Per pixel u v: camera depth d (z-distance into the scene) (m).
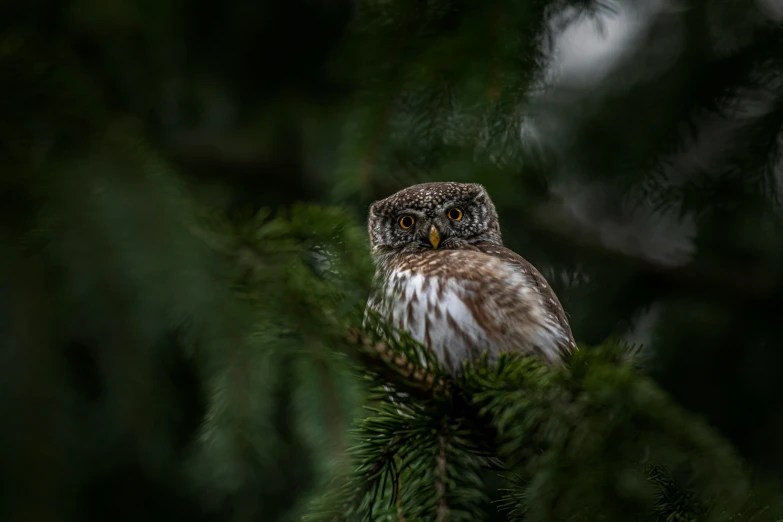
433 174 9.71
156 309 6.87
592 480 5.82
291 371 6.54
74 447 7.44
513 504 7.83
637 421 5.85
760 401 13.54
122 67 11.73
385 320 6.96
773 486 5.88
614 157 13.30
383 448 6.96
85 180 6.71
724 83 11.98
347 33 12.38
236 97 13.99
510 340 9.40
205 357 6.38
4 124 6.90
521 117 8.80
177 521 12.44
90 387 9.22
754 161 12.20
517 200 13.02
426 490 6.48
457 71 8.62
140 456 10.81
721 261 13.80
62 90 7.09
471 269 9.60
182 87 12.80
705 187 12.57
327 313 6.41
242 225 6.37
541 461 6.05
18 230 6.70
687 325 13.77
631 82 12.97
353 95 9.61
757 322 13.62
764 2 11.98
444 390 7.22
